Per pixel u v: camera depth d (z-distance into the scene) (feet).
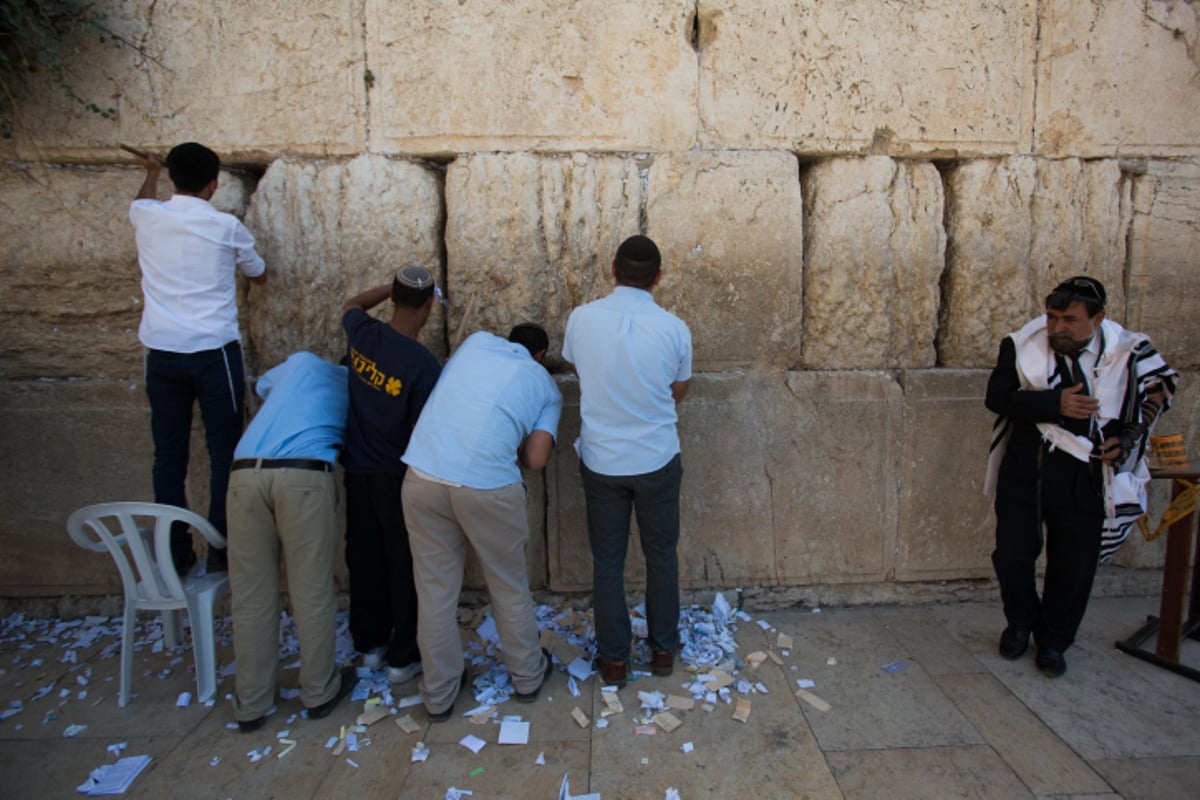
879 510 11.49
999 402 9.51
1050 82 11.10
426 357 8.80
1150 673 9.70
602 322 8.73
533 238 10.75
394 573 9.05
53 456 11.04
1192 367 11.80
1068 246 11.27
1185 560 9.56
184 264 9.15
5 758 8.12
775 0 10.71
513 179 10.69
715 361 11.13
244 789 7.63
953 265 11.37
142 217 9.17
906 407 11.33
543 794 7.52
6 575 11.25
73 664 10.11
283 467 8.31
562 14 10.59
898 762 7.97
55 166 10.64
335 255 10.75
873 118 11.01
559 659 10.03
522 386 8.50
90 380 11.02
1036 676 9.62
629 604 11.55
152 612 11.48
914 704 9.01
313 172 10.71
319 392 9.00
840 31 10.82
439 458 8.13
